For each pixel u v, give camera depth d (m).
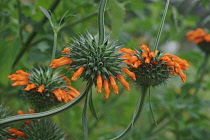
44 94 0.87
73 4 1.18
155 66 0.86
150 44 1.13
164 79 0.88
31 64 1.18
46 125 0.88
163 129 1.37
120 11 0.98
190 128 1.29
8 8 1.14
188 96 1.31
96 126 1.36
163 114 1.34
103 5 0.82
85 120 0.82
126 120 1.38
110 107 1.33
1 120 0.80
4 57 1.04
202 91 1.41
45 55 1.07
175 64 0.85
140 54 0.86
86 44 0.83
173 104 1.23
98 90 0.81
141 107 0.87
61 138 0.89
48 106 0.88
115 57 0.83
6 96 1.09
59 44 1.06
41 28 1.07
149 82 0.86
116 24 0.98
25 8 1.17
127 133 0.86
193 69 1.38
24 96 0.90
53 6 1.07
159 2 1.42
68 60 0.82
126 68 0.84
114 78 0.83
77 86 0.92
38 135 0.87
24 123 0.88
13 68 1.11
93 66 0.82
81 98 0.82
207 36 1.20
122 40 1.05
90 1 1.17
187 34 1.29
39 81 0.87
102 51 0.82
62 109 0.81
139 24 1.56
